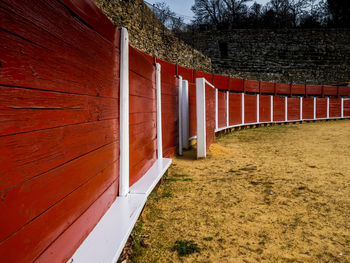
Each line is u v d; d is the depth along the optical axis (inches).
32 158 38.6
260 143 311.7
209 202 118.8
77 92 54.2
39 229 40.4
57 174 46.2
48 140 43.2
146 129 129.3
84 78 57.8
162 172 128.2
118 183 87.7
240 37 1165.7
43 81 41.4
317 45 1173.7
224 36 1167.0
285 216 103.0
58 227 46.6
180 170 179.3
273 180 153.3
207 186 142.9
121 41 86.4
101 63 69.2
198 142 218.7
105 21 71.7
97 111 66.6
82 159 57.4
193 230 92.0
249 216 103.3
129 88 98.2
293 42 1173.7
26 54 37.0
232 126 461.4
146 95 129.1
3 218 32.1
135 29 508.4
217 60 1138.7
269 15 1926.7
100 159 69.5
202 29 1870.1
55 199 45.5
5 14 32.6
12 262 33.7
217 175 166.9
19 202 35.5
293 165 192.9
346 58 1165.1
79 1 54.6
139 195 89.4
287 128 519.8
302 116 686.5
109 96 76.4
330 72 1111.6
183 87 259.6
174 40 692.7
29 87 37.8
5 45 32.7
